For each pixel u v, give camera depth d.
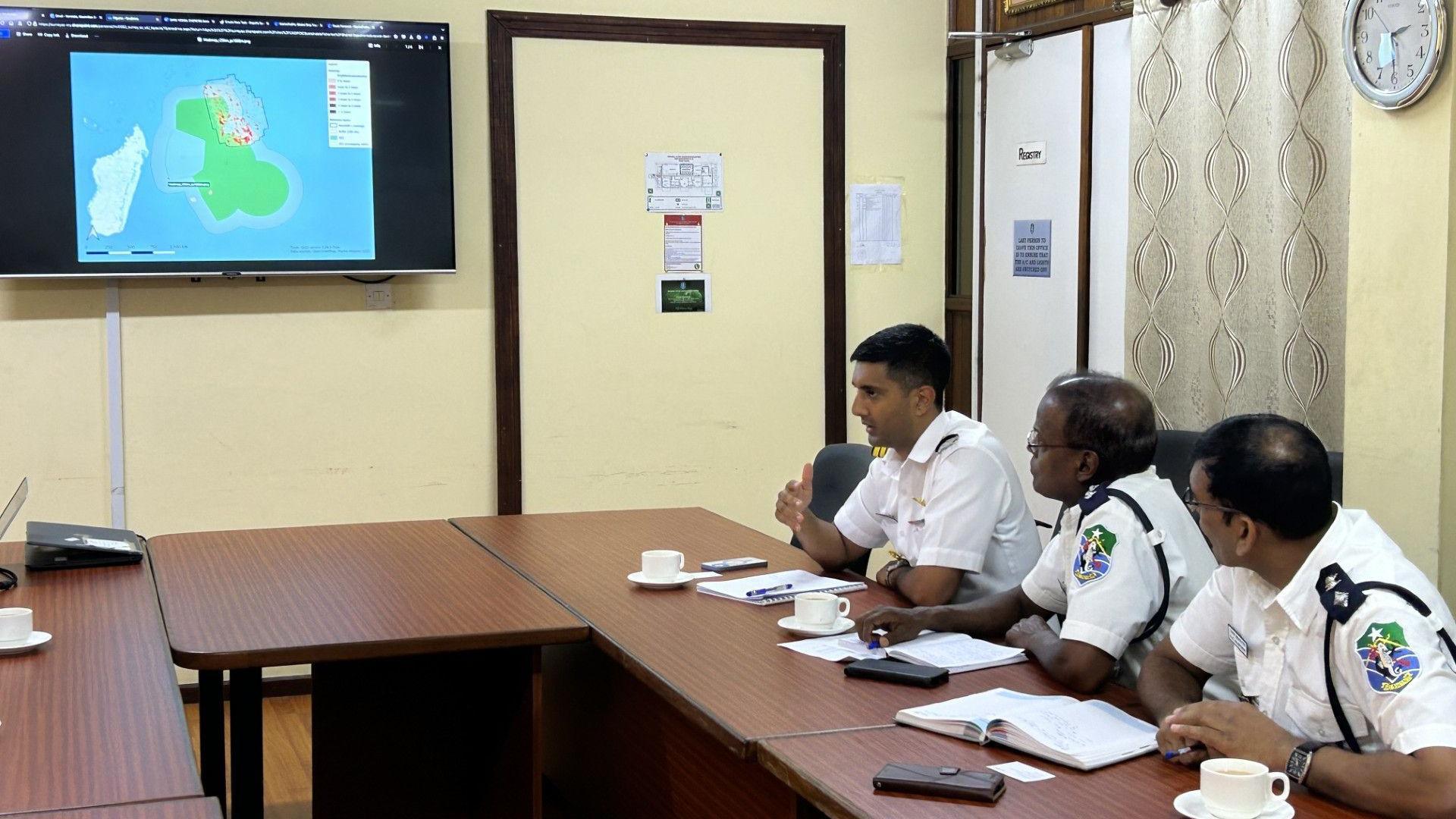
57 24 4.14
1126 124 4.32
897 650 2.35
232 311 4.45
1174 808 1.62
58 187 4.18
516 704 2.72
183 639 2.41
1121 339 4.38
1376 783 1.57
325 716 3.14
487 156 4.68
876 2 5.10
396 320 4.62
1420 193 2.94
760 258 5.03
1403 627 1.66
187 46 4.27
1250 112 3.75
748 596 2.75
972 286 5.12
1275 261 3.69
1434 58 2.85
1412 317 2.97
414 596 2.77
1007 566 2.88
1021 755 1.83
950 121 5.21
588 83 4.77
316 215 4.42
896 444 2.96
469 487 4.75
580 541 3.41
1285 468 1.75
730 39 4.91
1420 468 2.96
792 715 2.01
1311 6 3.54
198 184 4.30
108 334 4.33
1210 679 2.13
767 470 5.09
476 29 4.64
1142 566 2.21
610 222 4.84
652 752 2.69
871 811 1.62
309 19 4.37
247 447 4.50
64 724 1.91
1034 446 2.43
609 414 4.89
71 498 4.35
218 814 1.59
